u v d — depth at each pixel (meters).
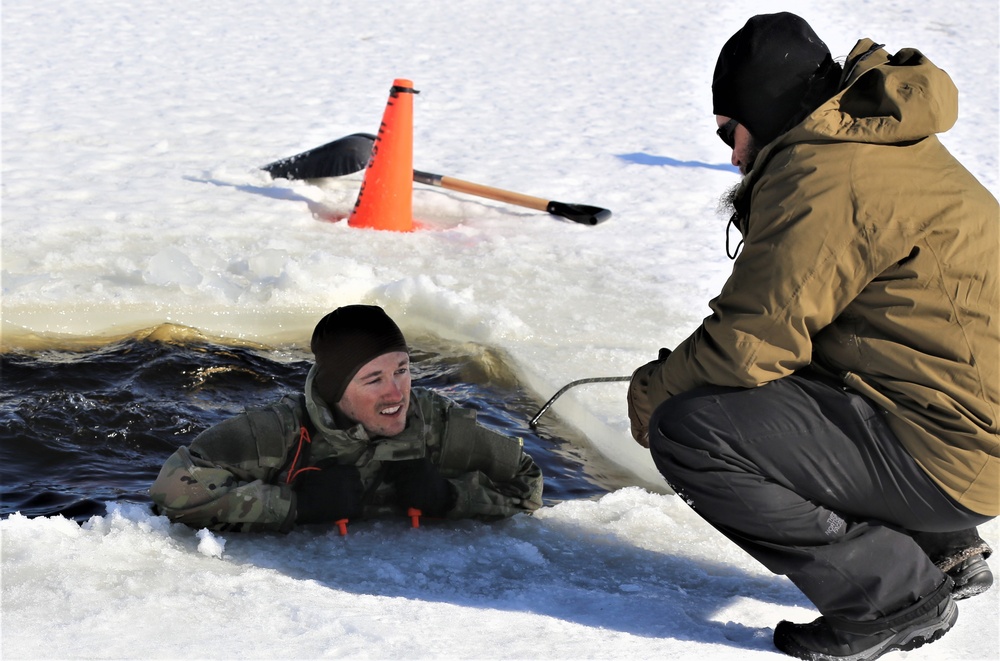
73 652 2.81
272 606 3.27
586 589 3.75
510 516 4.38
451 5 26.62
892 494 3.18
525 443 5.47
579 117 15.74
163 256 7.12
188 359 6.10
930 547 3.54
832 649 3.21
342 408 4.00
